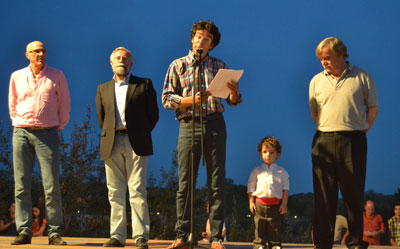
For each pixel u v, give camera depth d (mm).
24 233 4027
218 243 3602
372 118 3434
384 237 8312
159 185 10344
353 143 3393
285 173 4188
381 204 14094
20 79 4152
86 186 9531
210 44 3893
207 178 3779
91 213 10062
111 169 3953
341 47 3389
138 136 3879
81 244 4195
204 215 9836
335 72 3453
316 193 3500
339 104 3396
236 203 10828
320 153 3469
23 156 4094
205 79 3783
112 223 3932
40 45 4133
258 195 4141
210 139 3713
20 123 4074
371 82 3428
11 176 9891
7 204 9445
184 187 3703
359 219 3389
